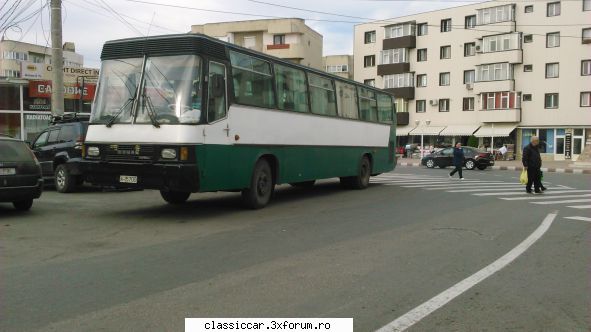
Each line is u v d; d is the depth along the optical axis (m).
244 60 11.00
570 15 48.09
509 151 49.69
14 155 10.46
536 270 6.64
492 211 12.15
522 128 50.97
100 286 5.63
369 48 62.81
